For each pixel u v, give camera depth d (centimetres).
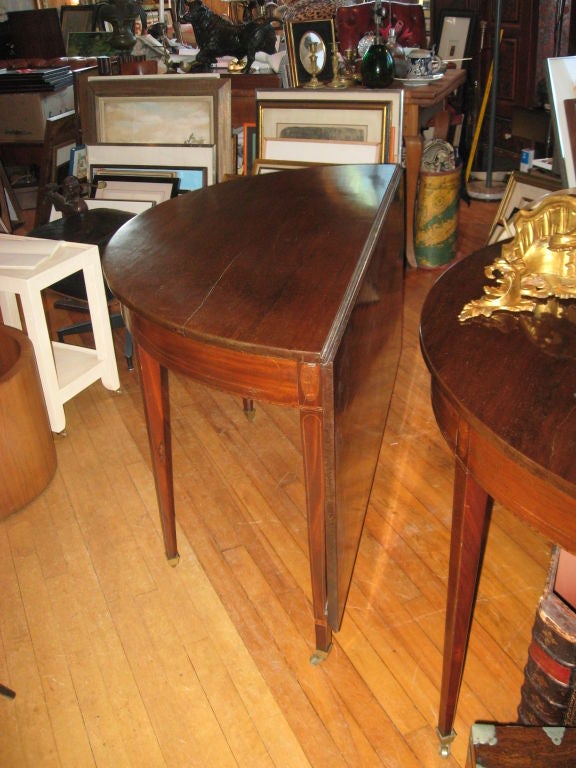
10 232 430
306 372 123
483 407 95
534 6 448
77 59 511
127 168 342
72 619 176
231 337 125
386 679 157
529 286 121
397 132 313
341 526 146
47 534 204
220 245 164
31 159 496
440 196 350
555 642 111
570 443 88
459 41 476
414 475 220
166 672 161
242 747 145
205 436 246
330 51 360
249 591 182
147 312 136
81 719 152
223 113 335
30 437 210
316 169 217
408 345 293
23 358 209
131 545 198
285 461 231
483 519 113
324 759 142
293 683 157
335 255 156
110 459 235
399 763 140
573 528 87
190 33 570
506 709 149
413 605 175
